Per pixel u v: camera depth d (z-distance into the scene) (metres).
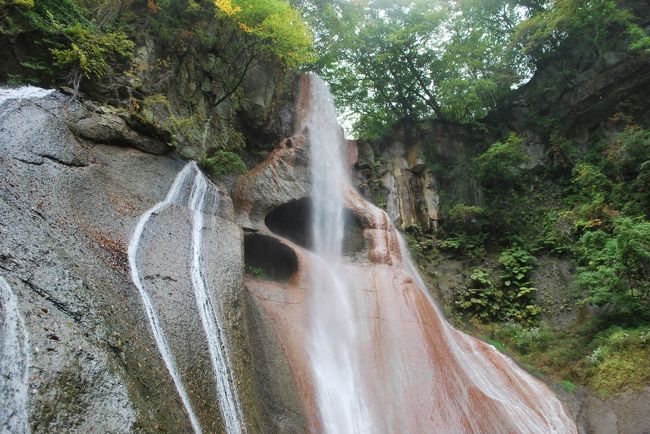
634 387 10.02
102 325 4.86
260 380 7.64
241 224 11.22
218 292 7.42
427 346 9.80
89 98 10.01
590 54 17.67
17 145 6.86
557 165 17.34
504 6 19.72
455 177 18.20
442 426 8.40
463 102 18.62
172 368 5.56
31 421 3.47
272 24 12.84
